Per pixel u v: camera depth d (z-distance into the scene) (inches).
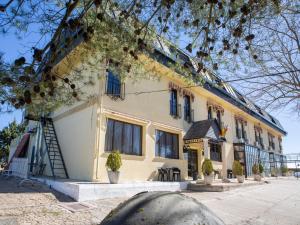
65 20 138.2
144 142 547.2
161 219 86.4
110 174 414.3
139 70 255.4
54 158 544.4
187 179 631.8
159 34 208.4
